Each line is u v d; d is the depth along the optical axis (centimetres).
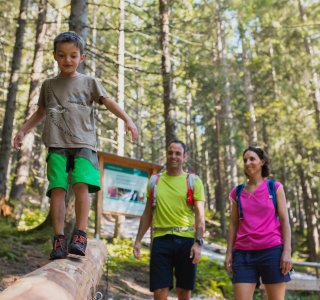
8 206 1170
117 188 750
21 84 2083
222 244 1958
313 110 1842
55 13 1939
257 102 2417
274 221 369
